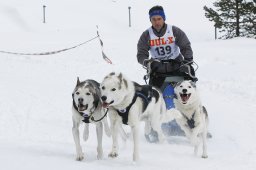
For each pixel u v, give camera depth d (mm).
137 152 6969
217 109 11742
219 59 20047
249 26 34438
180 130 9305
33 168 6102
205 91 14180
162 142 8602
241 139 8797
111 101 6844
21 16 39875
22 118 9969
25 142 8047
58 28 37719
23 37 30047
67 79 15469
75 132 7023
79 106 6805
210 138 8938
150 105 7926
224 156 7539
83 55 21484
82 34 33031
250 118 10680
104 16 42344
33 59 19844
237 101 12672
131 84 7152
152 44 8922
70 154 7320
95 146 8188
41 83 14383
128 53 22516
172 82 8852
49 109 10969
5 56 20297
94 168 6340
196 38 35469
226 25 34594
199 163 6996
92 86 7070
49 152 7332
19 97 11922
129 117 7109
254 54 21859
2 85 13289
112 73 7059
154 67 8961
